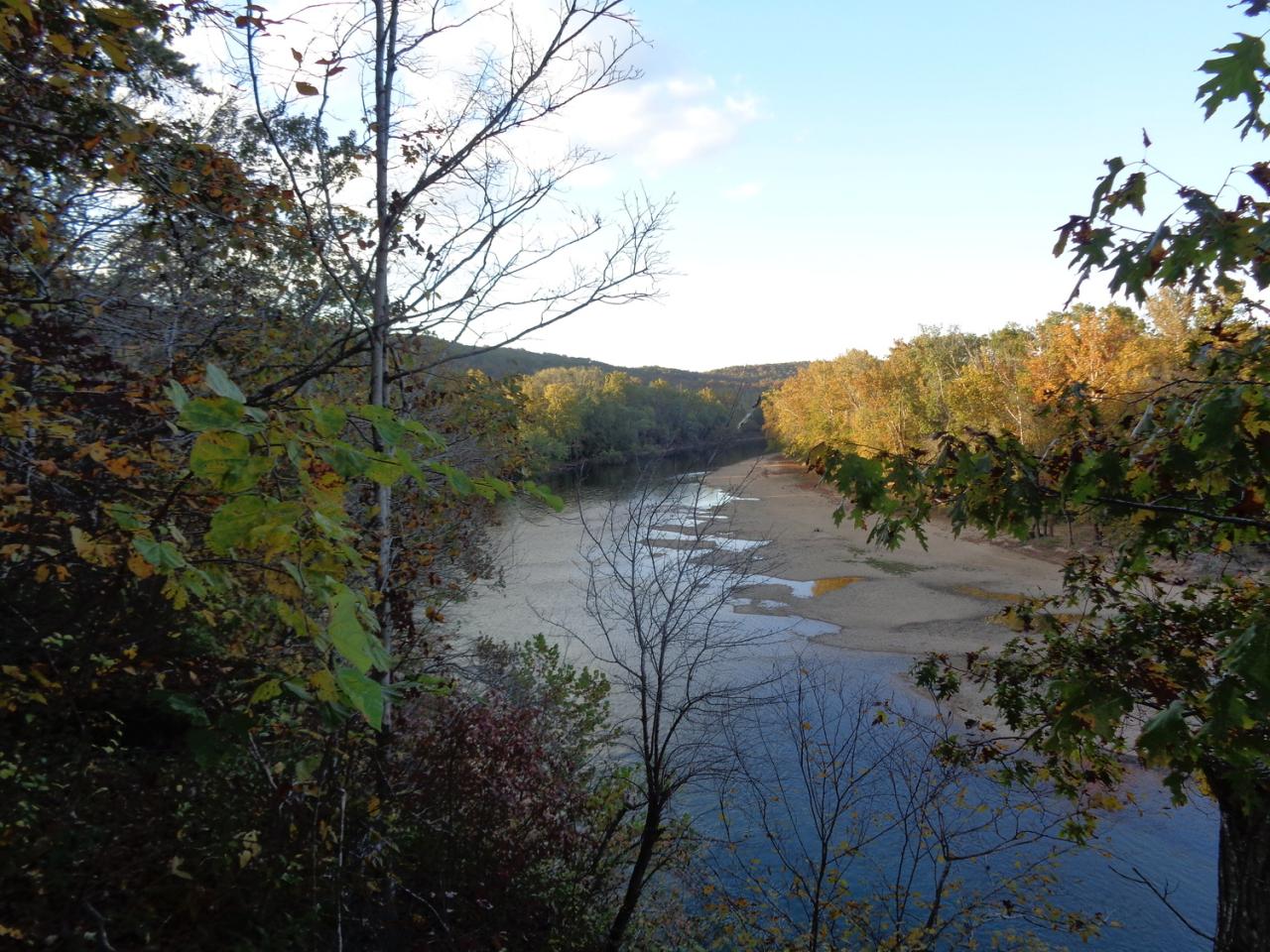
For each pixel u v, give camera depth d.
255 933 3.63
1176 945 6.91
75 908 3.42
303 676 2.04
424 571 6.94
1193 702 2.87
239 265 5.04
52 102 3.46
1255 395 2.72
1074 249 2.70
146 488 2.77
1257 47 2.11
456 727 5.61
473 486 1.79
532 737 6.52
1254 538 3.54
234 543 1.48
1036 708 5.56
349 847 4.22
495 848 5.43
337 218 5.65
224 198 4.23
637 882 6.13
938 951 6.39
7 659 2.84
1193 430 2.96
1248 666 2.30
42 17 2.94
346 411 1.69
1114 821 8.83
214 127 5.61
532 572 19.73
